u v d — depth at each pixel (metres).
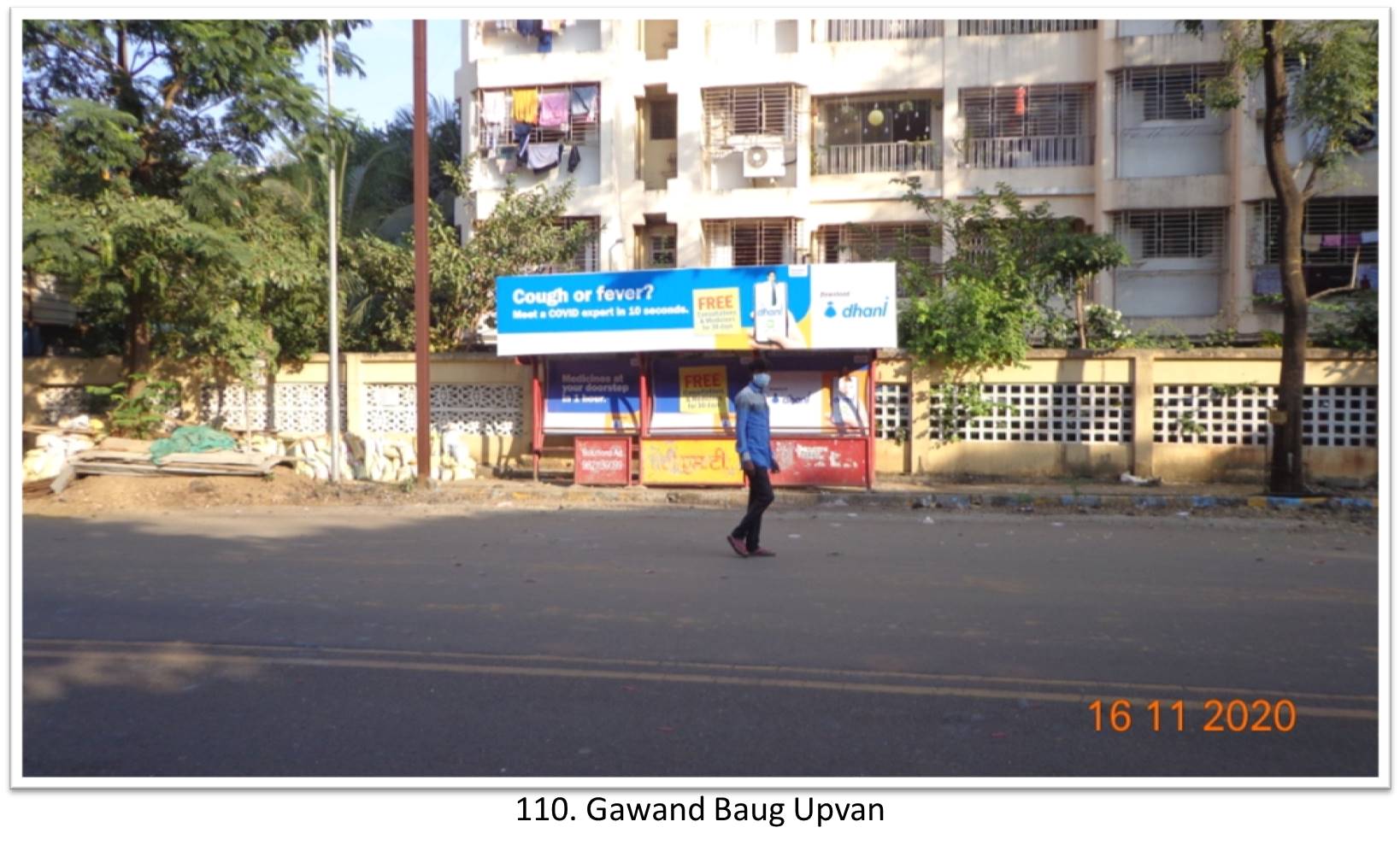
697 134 24.20
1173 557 10.27
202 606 8.12
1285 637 7.16
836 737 5.37
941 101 24.19
